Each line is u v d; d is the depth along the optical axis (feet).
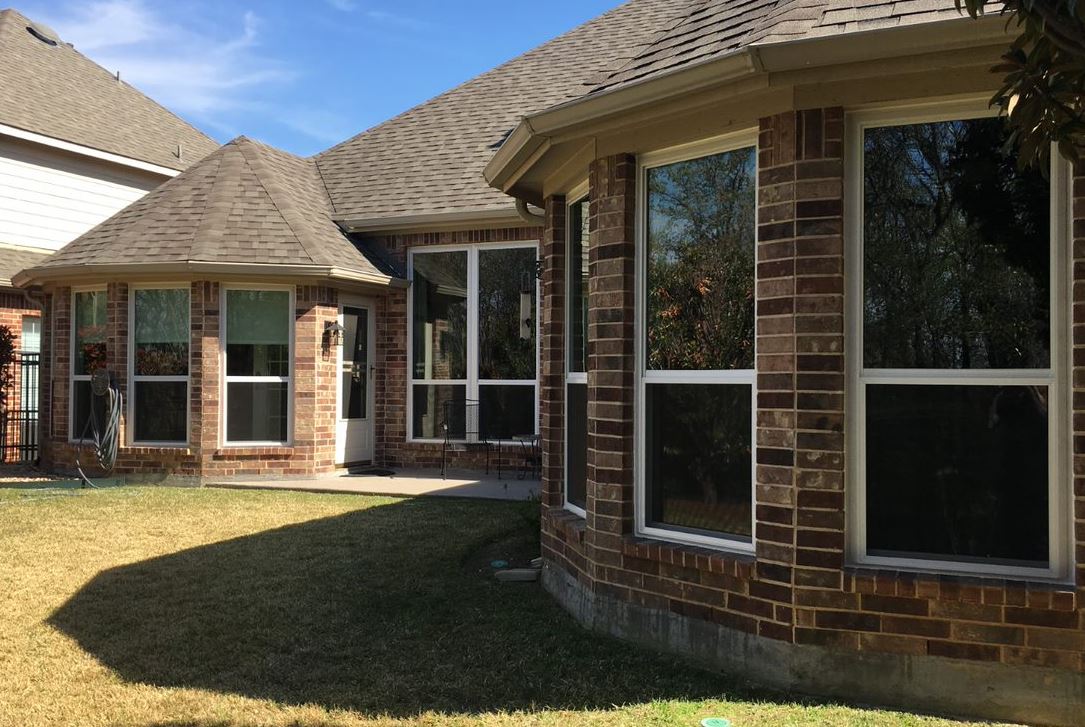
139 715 13.25
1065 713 12.51
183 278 37.01
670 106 15.05
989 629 12.84
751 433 15.01
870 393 13.76
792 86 13.75
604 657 15.58
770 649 14.12
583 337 19.95
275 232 38.27
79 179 53.42
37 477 39.01
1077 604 12.34
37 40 60.85
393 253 41.55
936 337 13.51
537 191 21.66
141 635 16.93
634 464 16.71
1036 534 12.98
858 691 13.50
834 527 13.55
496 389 39.45
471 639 16.67
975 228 13.38
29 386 47.60
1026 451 13.03
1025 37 8.77
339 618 17.94
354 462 40.04
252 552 23.54
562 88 46.70
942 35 12.30
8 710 13.41
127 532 26.14
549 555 20.30
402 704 13.66
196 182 41.86
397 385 41.09
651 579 16.06
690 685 14.25
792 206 13.89
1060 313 12.80
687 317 16.14
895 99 13.44
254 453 37.06
